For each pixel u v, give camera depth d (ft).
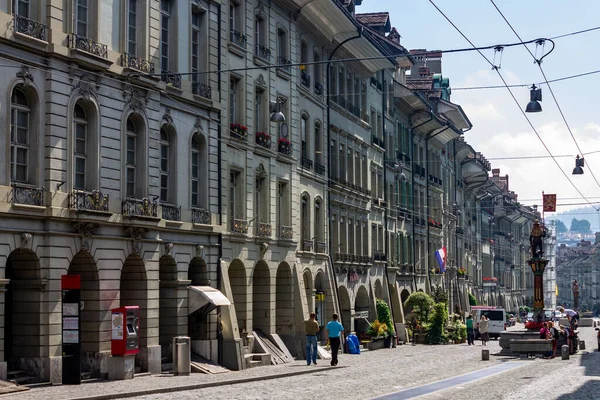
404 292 246.88
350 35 183.32
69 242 98.12
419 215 262.26
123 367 101.30
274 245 151.43
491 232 416.67
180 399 78.54
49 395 80.18
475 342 244.42
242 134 139.85
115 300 106.11
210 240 129.70
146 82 112.16
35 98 95.09
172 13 122.72
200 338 127.54
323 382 100.89
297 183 162.20
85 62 100.22
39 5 95.86
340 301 191.83
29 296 95.14
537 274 173.27
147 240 112.37
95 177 103.04
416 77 311.06
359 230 204.74
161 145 120.06
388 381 101.96
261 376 108.17
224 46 135.74
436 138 282.77
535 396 83.35
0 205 88.99
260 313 149.48
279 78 155.43
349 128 196.24
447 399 79.46
